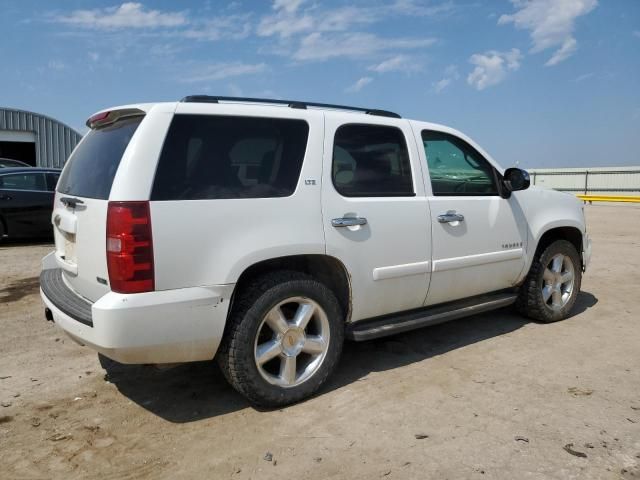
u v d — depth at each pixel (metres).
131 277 2.99
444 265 4.39
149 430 3.34
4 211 10.25
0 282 7.31
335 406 3.63
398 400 3.70
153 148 3.13
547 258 5.32
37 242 11.09
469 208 4.60
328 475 2.83
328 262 3.84
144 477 2.85
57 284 3.89
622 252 10.20
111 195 3.04
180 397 3.81
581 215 5.76
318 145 3.76
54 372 4.27
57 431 3.34
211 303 3.22
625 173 31.67
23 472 2.89
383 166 4.13
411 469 2.87
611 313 5.88
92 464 2.97
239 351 3.37
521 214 5.05
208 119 3.36
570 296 5.61
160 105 3.26
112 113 3.56
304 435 3.25
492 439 3.16
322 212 3.68
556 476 2.79
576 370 4.22
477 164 4.84
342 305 3.95
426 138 4.50
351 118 4.02
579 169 33.47
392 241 4.04
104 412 3.59
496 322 5.53
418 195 4.28
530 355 4.56
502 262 4.89
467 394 3.79
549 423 3.35
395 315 4.31
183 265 3.13
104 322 2.96
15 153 30.61
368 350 4.71
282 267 3.73
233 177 3.38
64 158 32.09
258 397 3.48
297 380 3.65
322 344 3.75
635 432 3.23
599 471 2.83
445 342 4.91
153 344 3.07
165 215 3.08
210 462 2.98
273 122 3.62
